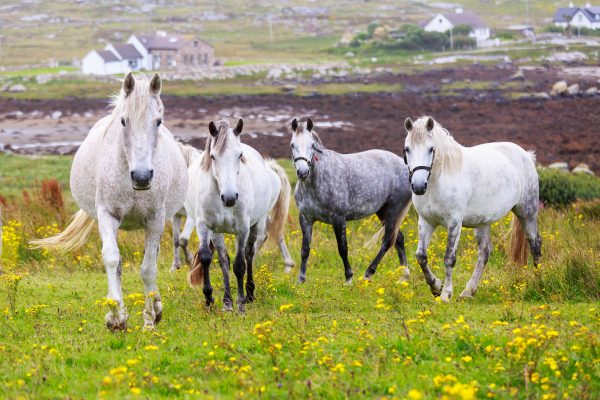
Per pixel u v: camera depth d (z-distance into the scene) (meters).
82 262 14.84
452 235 11.30
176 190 10.08
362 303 11.05
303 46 164.00
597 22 158.62
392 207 14.29
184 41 124.19
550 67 114.31
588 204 18.95
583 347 7.11
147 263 9.40
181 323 9.65
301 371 6.81
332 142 55.75
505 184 11.82
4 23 195.62
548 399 5.93
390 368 6.86
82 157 9.66
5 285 12.23
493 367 6.77
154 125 8.62
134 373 7.02
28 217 17.47
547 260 12.98
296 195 13.59
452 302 10.92
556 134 55.59
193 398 6.38
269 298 11.76
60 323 9.73
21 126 71.00
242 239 11.20
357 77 109.56
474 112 72.19
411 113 73.50
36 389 6.75
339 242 13.35
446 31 143.25
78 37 176.50
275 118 72.19
